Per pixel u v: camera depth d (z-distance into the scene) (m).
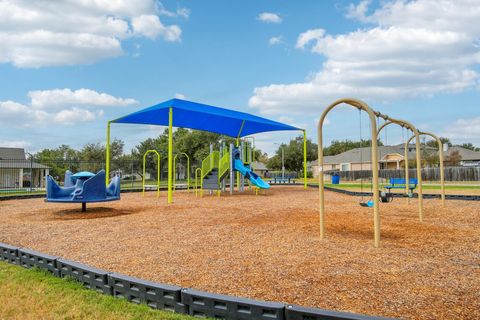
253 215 7.96
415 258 4.00
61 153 47.28
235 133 21.73
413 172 31.48
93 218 7.86
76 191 9.07
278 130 20.61
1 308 2.79
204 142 45.97
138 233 5.81
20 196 14.60
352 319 2.16
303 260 3.95
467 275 3.37
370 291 2.95
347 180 37.88
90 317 2.61
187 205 10.66
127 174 40.47
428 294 2.86
